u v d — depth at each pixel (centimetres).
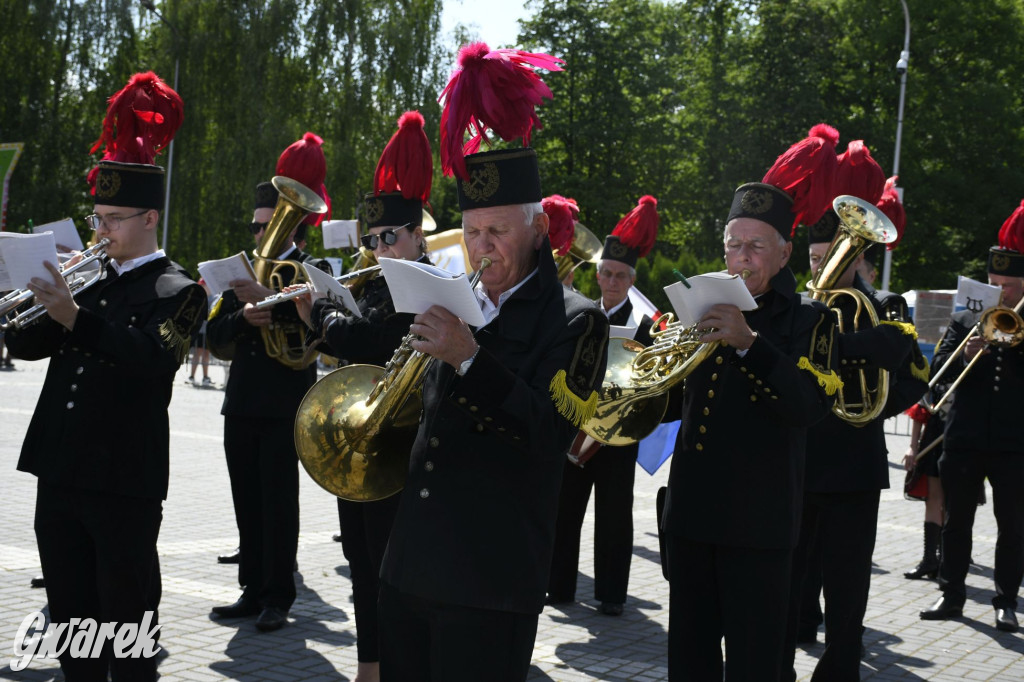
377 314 463
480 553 281
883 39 3556
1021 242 676
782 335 376
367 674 462
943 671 546
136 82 448
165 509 850
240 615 579
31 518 777
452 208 3678
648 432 437
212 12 3031
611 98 3794
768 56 3684
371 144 3067
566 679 511
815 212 404
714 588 383
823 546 501
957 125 3506
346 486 351
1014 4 3572
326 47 3017
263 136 2906
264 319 559
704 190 3872
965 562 650
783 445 374
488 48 309
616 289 697
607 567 639
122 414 396
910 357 529
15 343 404
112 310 400
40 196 3050
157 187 420
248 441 582
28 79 3139
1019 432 629
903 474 1312
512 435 270
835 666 487
